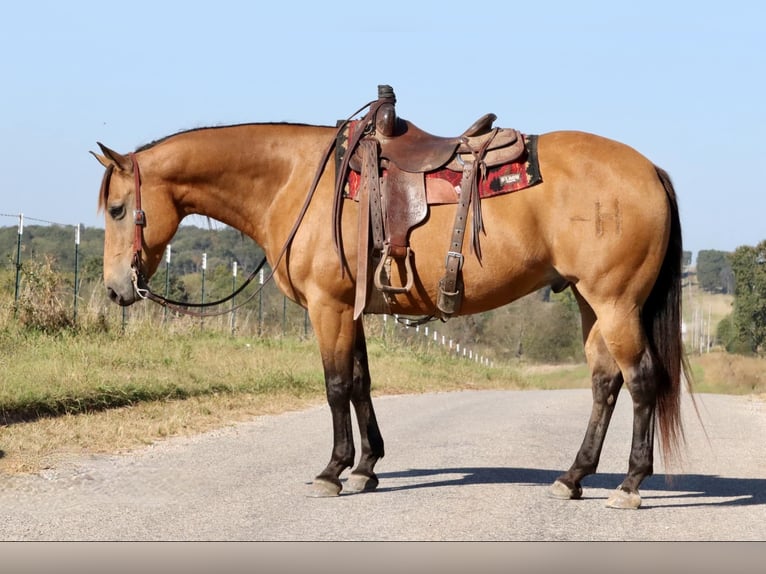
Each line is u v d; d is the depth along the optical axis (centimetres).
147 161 677
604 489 693
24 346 1279
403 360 2361
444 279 615
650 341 619
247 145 673
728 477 750
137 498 646
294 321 2634
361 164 632
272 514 600
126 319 1645
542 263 615
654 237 597
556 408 1389
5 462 749
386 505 627
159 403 1108
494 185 609
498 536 543
